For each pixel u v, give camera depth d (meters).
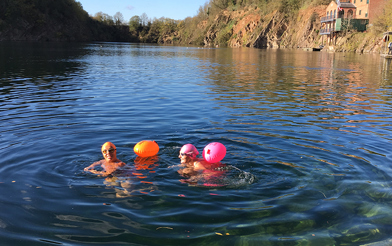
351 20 48.06
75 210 3.63
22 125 7.16
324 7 60.62
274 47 68.31
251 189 4.20
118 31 120.44
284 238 3.16
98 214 3.55
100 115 8.20
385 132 6.88
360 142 6.17
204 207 3.73
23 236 3.14
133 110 8.80
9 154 5.33
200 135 6.57
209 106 9.47
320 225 3.39
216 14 97.94
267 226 3.35
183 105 9.57
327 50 50.31
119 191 4.11
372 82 14.92
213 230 3.28
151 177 4.55
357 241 3.13
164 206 3.75
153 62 26.84
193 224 3.38
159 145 5.96
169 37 120.44
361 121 7.83
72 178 4.48
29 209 3.63
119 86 13.26
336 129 7.10
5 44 51.25
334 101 10.41
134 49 54.34
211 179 4.49
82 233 3.20
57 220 3.42
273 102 10.20
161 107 9.25
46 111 8.59
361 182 4.42
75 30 84.31
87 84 13.71
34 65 21.61
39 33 73.38
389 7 40.53
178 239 3.12
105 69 20.33
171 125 7.31
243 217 3.52
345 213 3.62
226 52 47.62
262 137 6.46
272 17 70.75
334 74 18.19
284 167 4.93
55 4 79.50
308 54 40.56
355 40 45.66
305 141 6.22
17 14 69.69
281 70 20.56
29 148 5.64
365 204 3.82
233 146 5.90
